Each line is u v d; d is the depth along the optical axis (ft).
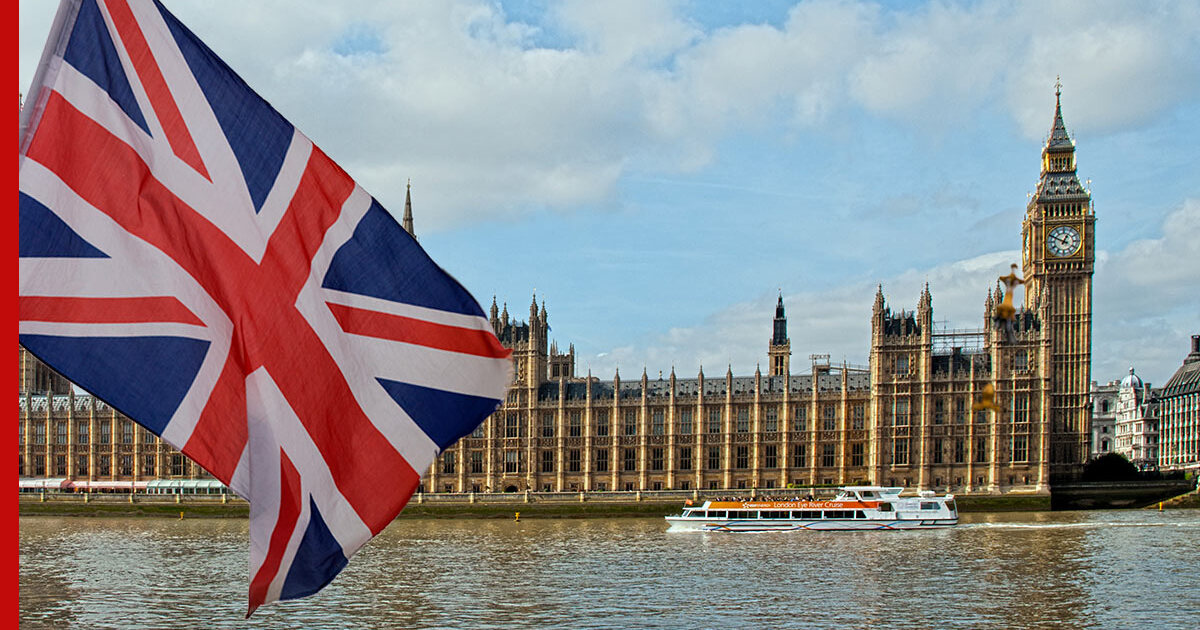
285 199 51.96
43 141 48.08
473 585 241.55
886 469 626.23
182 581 252.21
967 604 211.00
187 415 49.37
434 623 192.54
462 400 54.80
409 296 54.03
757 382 654.12
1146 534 378.12
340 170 53.31
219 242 50.75
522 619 195.93
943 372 625.82
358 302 53.26
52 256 47.67
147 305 49.21
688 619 195.21
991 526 431.43
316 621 194.59
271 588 50.78
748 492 560.61
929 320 627.46
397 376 53.72
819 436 646.33
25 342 46.83
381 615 200.95
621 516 558.56
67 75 48.78
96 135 48.96
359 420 53.01
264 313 51.31
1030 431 611.06
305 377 51.67
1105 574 256.11
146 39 50.08
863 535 393.29
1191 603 211.00
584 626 188.96
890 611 202.90
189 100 50.67
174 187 50.26
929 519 425.69
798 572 264.52
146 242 49.39
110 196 49.03
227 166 51.13
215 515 579.07
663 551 327.47
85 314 48.06
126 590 235.61
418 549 338.75
